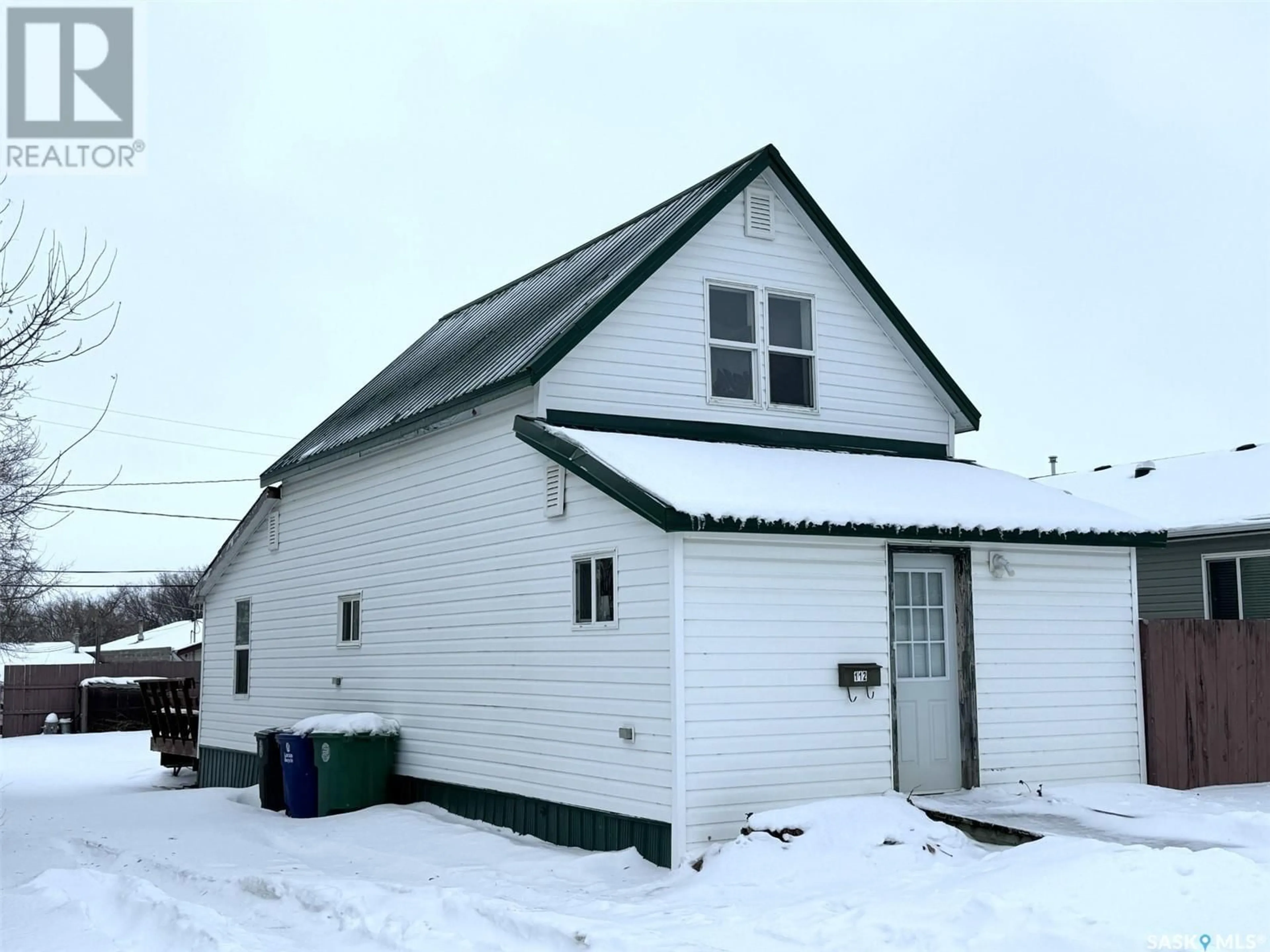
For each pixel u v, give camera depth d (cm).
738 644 1064
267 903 959
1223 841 959
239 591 2077
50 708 3531
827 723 1105
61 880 1000
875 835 967
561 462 1163
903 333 1472
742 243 1386
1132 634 1354
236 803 1684
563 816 1170
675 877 966
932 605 1232
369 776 1477
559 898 929
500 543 1312
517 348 1352
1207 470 2272
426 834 1259
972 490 1326
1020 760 1249
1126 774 1321
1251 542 1905
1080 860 774
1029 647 1277
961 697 1231
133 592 7581
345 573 1688
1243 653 1422
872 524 1121
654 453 1171
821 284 1441
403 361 1938
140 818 1533
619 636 1104
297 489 1877
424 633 1463
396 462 1568
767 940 731
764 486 1130
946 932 692
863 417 1453
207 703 2161
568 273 1602
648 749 1055
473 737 1340
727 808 1037
